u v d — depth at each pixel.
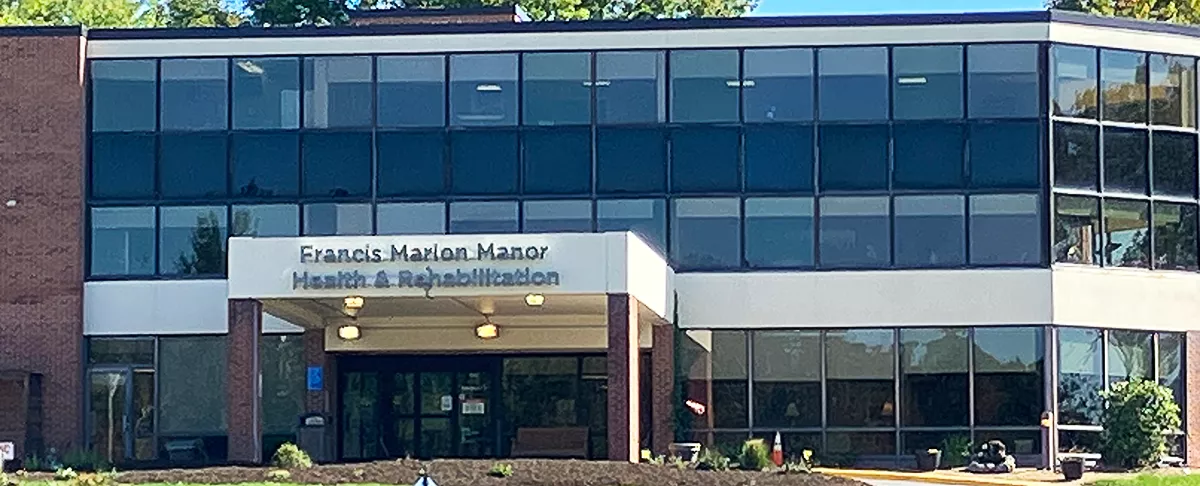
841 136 47.06
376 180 47.31
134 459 46.94
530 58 47.34
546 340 47.72
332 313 45.66
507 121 47.28
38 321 47.47
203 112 47.62
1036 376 46.72
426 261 40.97
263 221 47.41
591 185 47.12
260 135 47.53
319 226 47.28
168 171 47.66
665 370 46.72
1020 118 46.91
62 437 47.25
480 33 47.44
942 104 46.94
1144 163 47.81
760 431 46.91
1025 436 46.56
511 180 47.19
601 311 45.69
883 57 47.06
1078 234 47.16
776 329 47.06
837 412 46.88
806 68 47.12
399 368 49.19
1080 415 46.91
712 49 47.25
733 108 47.16
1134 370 47.69
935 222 46.94
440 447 48.94
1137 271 47.66
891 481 41.50
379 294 40.97
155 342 47.62
